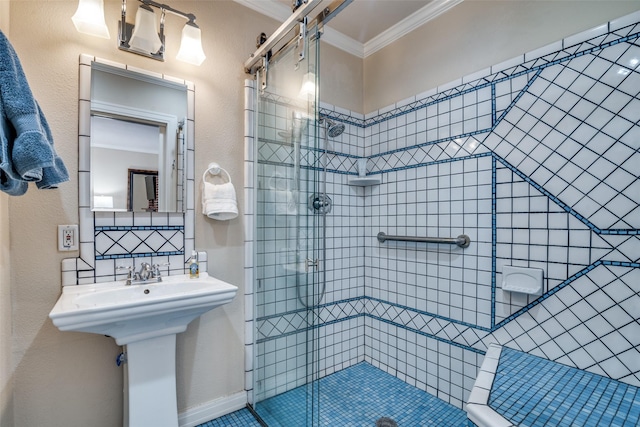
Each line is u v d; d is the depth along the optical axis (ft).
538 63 4.68
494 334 5.17
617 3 3.97
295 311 4.85
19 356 3.82
